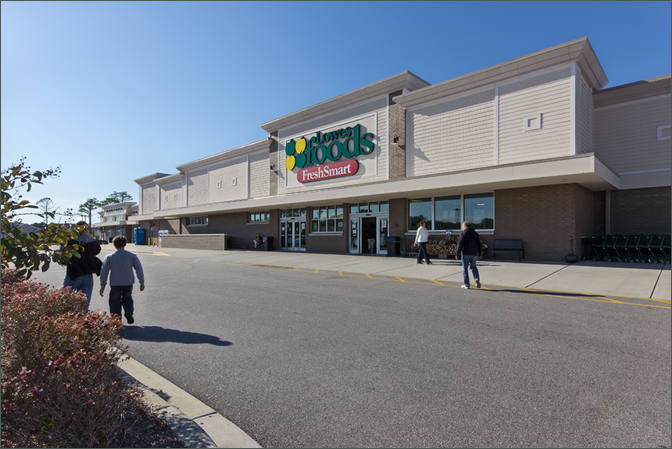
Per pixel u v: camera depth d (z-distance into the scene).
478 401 3.30
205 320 6.17
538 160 12.21
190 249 28.97
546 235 13.74
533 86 13.65
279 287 9.33
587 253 14.29
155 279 11.30
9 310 3.26
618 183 14.22
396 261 15.02
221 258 19.14
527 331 5.25
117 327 3.42
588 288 8.31
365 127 19.11
